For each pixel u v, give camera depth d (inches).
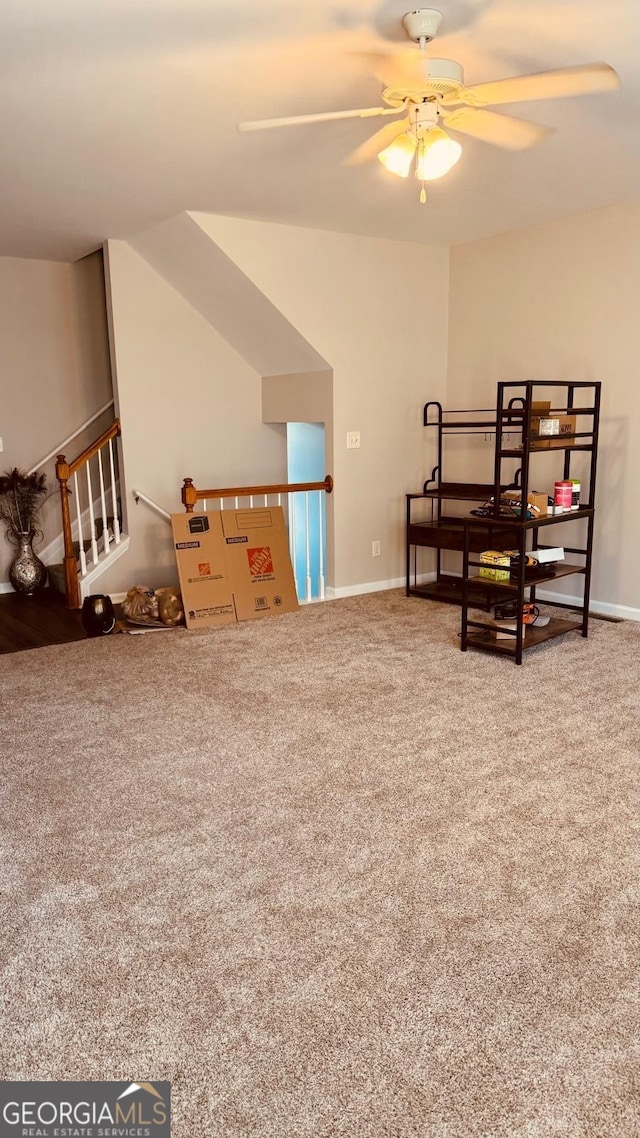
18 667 160.6
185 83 106.7
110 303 207.9
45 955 74.3
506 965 72.1
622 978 70.4
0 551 230.7
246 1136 55.4
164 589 194.9
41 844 93.7
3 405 229.1
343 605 210.1
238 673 155.4
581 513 167.0
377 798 103.7
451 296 225.3
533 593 182.1
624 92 111.1
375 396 215.6
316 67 102.3
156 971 72.0
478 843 92.6
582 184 158.7
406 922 78.4
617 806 101.0
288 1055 62.2
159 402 219.1
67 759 117.0
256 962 73.0
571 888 83.7
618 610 191.5
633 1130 55.4
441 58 93.7
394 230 198.5
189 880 86.0
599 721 128.4
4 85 106.3
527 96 95.3
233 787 107.4
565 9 88.3
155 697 142.5
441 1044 63.1
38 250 216.2
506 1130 55.6
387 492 224.1
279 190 158.9
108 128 122.7
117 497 246.2
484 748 118.7
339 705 137.3
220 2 85.1
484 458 220.5
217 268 191.9
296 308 195.9
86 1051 62.9
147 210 174.2
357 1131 55.7
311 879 85.8
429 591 217.8
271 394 232.8
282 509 207.3
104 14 87.5
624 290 179.2
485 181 154.6
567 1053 62.1
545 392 201.2
